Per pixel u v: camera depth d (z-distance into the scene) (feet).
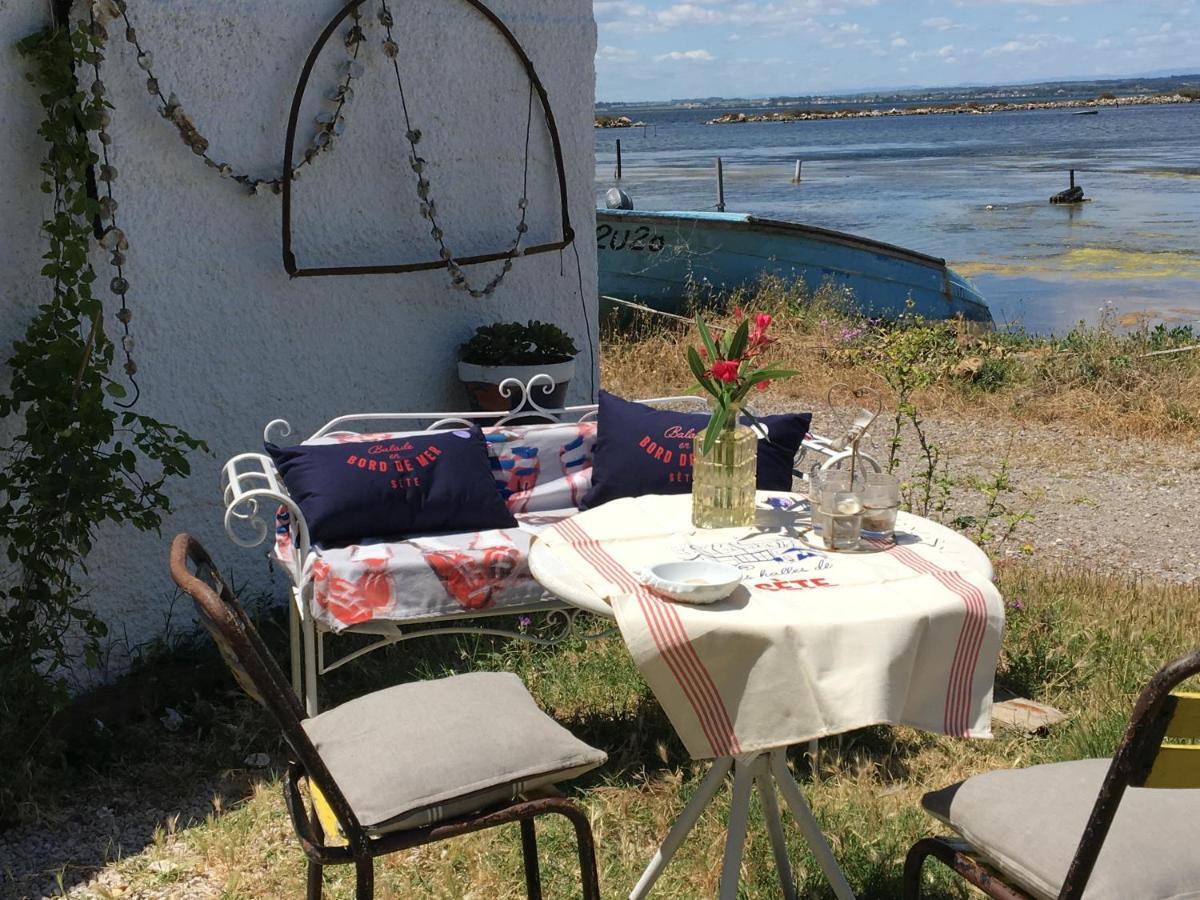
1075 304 57.11
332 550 13.62
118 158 14.90
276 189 16.42
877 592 9.16
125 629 15.46
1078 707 14.40
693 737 8.71
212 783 12.71
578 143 20.36
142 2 14.84
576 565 9.98
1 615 13.14
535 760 8.48
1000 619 9.02
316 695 13.15
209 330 16.21
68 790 12.48
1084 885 6.95
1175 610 17.88
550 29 19.57
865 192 126.31
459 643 15.87
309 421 17.62
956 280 45.78
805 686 8.52
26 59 13.61
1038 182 140.05
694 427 15.39
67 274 13.32
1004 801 7.96
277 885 10.78
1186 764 6.60
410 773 8.23
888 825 11.53
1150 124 371.97
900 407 20.12
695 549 10.30
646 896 10.46
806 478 12.93
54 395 13.16
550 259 20.43
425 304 18.79
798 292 43.45
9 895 10.68
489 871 10.82
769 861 10.91
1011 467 28.35
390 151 17.93
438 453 14.84
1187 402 32.99
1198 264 70.28
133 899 10.63
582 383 21.31
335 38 16.99
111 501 13.52
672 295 44.91
